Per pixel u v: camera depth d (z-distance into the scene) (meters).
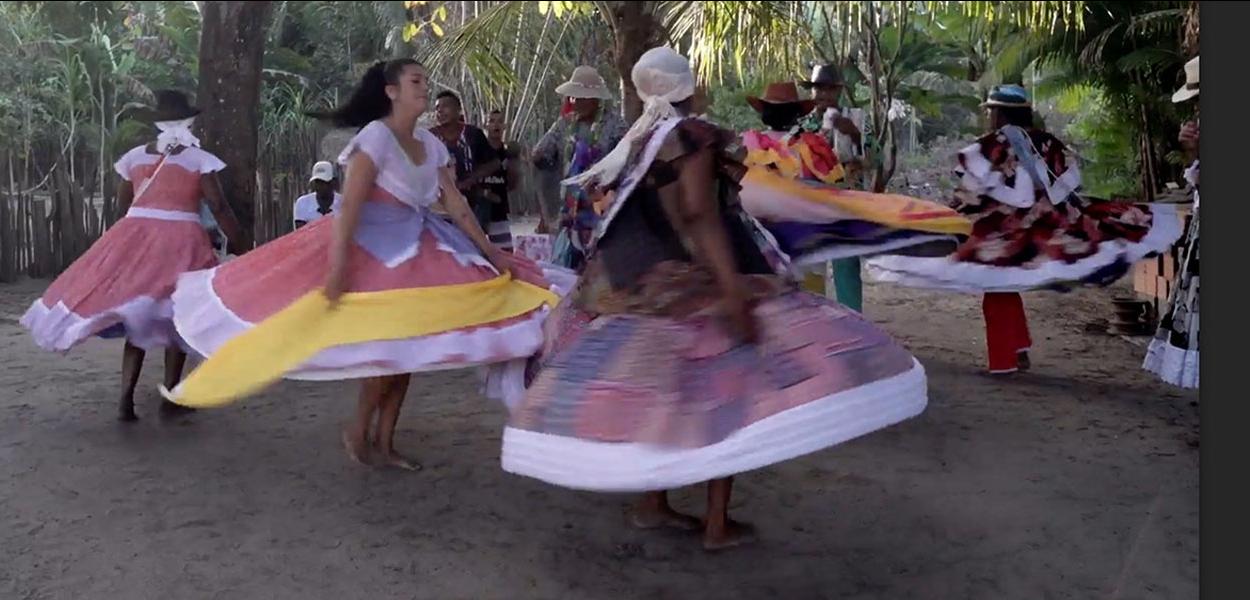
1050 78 14.53
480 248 4.70
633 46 8.52
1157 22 12.45
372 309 4.29
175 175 5.43
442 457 5.17
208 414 5.83
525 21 12.45
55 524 4.26
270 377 4.18
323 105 21.03
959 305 9.91
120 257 5.35
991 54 15.34
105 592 3.67
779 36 11.99
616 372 3.44
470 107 15.60
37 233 10.77
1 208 10.48
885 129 15.26
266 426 5.64
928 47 16.30
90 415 5.79
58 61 16.17
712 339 3.42
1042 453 5.24
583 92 6.79
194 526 4.27
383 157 4.41
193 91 20.39
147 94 17.23
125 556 3.97
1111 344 7.96
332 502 4.55
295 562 3.94
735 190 3.69
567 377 3.50
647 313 3.52
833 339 3.46
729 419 3.28
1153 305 8.55
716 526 4.07
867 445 5.36
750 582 3.80
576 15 13.75
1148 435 5.54
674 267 3.55
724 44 12.05
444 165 4.70
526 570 3.89
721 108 18.08
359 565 3.92
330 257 4.33
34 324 5.41
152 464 5.00
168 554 3.99
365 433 5.01
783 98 6.66
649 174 3.57
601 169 3.77
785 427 3.25
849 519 4.38
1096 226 6.65
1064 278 6.54
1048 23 12.43
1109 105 14.13
